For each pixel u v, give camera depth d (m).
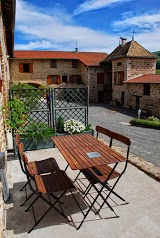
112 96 23.56
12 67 24.84
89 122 13.73
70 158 2.90
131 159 4.94
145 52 20.78
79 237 2.63
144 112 17.73
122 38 23.23
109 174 3.05
